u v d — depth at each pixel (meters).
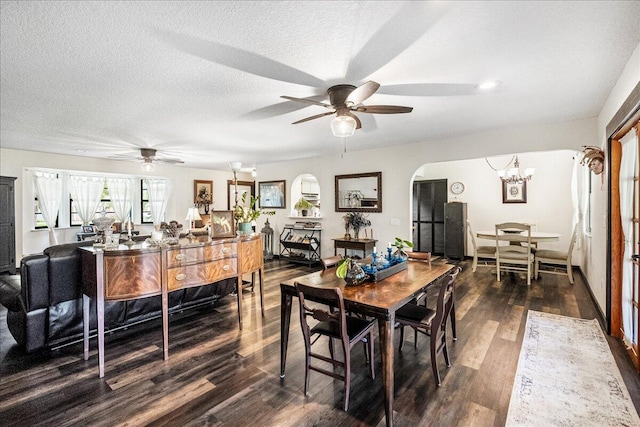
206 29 1.76
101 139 4.52
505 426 1.83
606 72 2.39
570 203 6.12
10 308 2.86
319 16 1.64
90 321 3.00
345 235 5.72
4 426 1.88
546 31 1.81
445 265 3.12
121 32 1.78
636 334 2.54
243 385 2.28
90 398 2.14
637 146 2.43
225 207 8.84
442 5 1.56
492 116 3.54
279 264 6.68
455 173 7.40
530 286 4.82
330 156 6.20
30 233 5.93
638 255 2.37
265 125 3.79
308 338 2.19
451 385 2.25
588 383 2.24
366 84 2.03
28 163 5.56
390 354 1.88
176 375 2.42
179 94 2.75
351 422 1.89
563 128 3.80
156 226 3.31
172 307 3.64
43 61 2.12
